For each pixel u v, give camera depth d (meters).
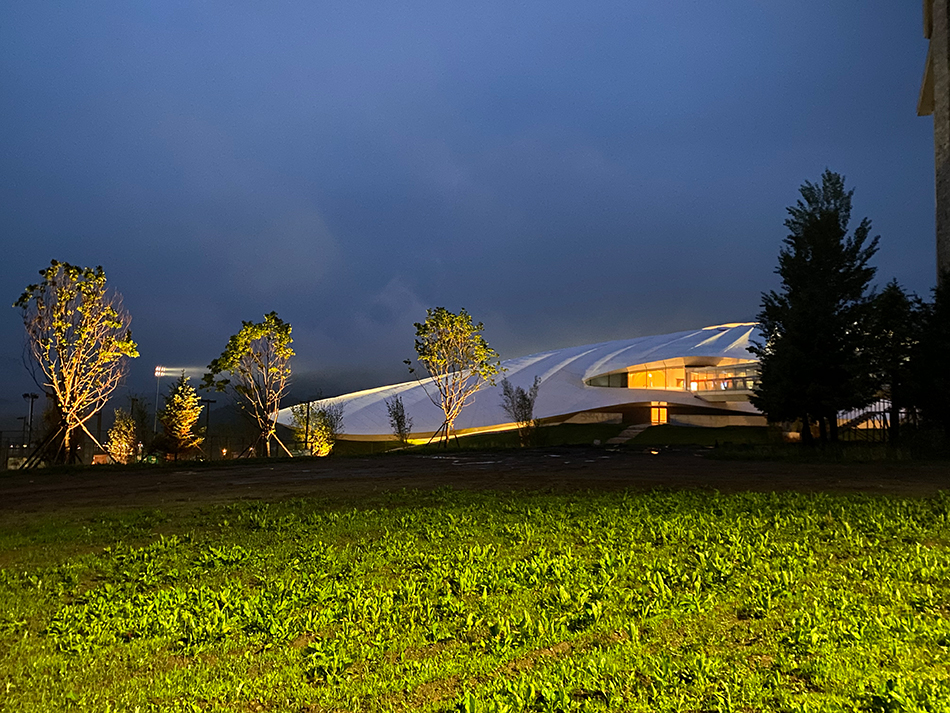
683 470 20.30
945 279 26.72
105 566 8.12
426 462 26.02
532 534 9.36
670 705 4.06
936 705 3.86
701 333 76.88
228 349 34.31
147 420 45.09
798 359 28.94
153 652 5.32
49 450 26.06
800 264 32.19
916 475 17.30
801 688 4.27
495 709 4.06
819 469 19.86
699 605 6.00
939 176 30.84
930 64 35.03
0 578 7.58
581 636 5.38
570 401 68.50
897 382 26.86
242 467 24.92
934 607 5.74
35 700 4.41
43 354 25.86
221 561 8.23
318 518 11.27
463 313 41.00
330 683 4.65
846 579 6.66
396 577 7.35
